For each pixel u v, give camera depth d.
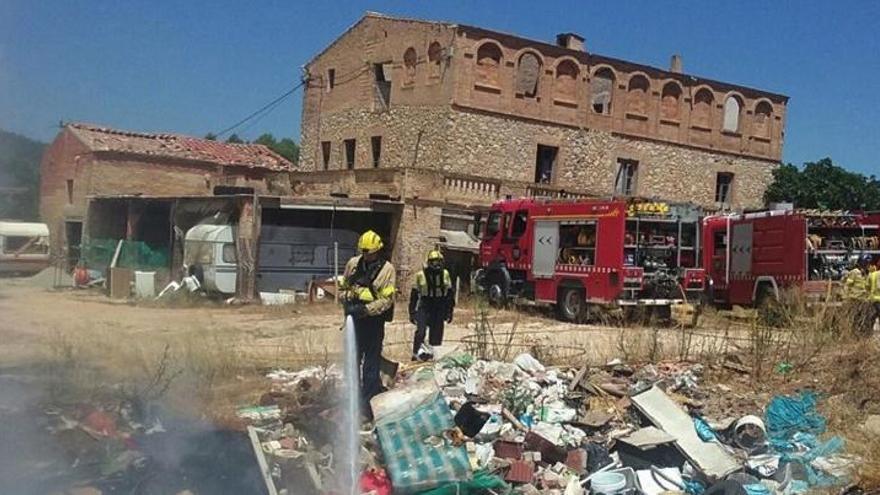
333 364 10.73
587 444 8.24
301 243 25.34
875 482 7.46
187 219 27.11
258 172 37.03
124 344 11.56
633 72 34.19
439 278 12.36
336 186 30.12
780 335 13.48
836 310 14.89
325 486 7.04
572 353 12.75
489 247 23.08
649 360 12.35
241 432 7.77
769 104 38.06
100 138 34.25
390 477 7.19
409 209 25.97
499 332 15.77
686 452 7.99
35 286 27.80
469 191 27.80
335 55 37.75
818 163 37.59
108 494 6.38
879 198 37.00
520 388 9.72
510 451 7.97
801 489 7.52
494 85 31.11
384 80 35.59
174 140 37.06
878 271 17.16
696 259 20.16
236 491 6.70
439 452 7.46
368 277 9.01
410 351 13.10
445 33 30.78
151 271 26.33
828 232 19.69
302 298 23.92
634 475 7.52
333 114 37.72
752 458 8.13
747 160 37.50
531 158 31.89
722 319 19.70
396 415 7.95
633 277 19.02
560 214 20.70
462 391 9.62
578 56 32.75
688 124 35.75
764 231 20.25
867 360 11.48
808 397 9.90
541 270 21.14
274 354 11.86
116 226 32.84
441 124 30.70
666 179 35.22
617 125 33.88
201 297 23.83
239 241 24.12
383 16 34.34
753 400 10.31
